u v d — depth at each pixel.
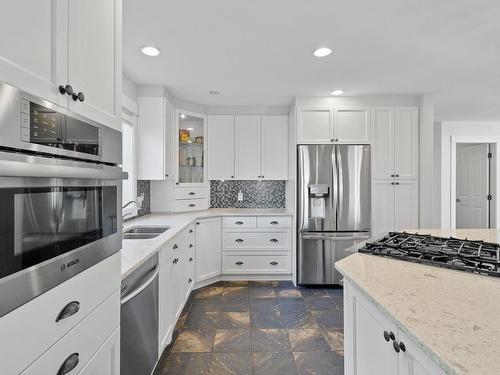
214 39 2.04
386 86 3.02
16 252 0.58
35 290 0.63
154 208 3.36
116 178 1.01
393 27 1.90
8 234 0.56
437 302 0.81
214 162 3.69
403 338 0.77
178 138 3.40
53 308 0.69
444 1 1.64
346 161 3.26
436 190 4.91
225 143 3.69
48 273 0.67
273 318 2.48
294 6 1.67
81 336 0.82
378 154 3.31
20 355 0.59
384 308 0.79
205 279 3.21
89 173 0.82
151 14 1.74
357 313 1.10
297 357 1.93
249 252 3.40
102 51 0.97
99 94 0.95
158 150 2.99
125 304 1.28
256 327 2.33
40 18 0.66
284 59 2.37
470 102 3.65
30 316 0.62
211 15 1.75
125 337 1.28
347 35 2.00
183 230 2.47
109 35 1.03
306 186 3.26
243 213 3.42
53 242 0.70
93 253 0.89
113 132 1.02
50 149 0.67
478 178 5.18
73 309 0.76
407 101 3.33
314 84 2.95
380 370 0.92
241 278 3.44
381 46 2.16
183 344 2.08
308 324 2.37
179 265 2.32
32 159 0.60
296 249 3.29
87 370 0.85
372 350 0.97
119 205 1.08
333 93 3.23
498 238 1.74
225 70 2.60
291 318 2.48
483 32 1.97
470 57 2.35
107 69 1.01
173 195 3.34
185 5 1.65
